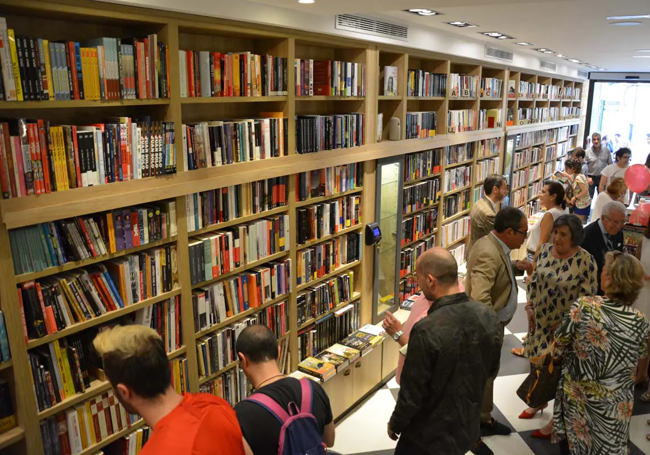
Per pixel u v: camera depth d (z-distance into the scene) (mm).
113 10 2156
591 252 4211
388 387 4277
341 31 3469
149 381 1414
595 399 2725
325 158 3553
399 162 4516
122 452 2584
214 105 3104
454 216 6051
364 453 3438
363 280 4297
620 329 2598
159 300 2613
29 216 1970
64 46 2027
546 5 3344
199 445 1368
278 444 1726
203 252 2832
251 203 3127
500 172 7297
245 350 1954
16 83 1889
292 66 3189
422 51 4637
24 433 2123
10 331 2023
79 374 2318
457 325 2154
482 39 5656
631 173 6188
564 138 11086
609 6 3340
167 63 2441
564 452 3170
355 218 4121
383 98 4184
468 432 2229
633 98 12117
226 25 2684
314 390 1890
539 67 8133
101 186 2223
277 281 3396
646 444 3475
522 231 3141
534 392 3219
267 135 3107
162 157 2484
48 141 2023
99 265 2414
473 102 6164
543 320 3346
